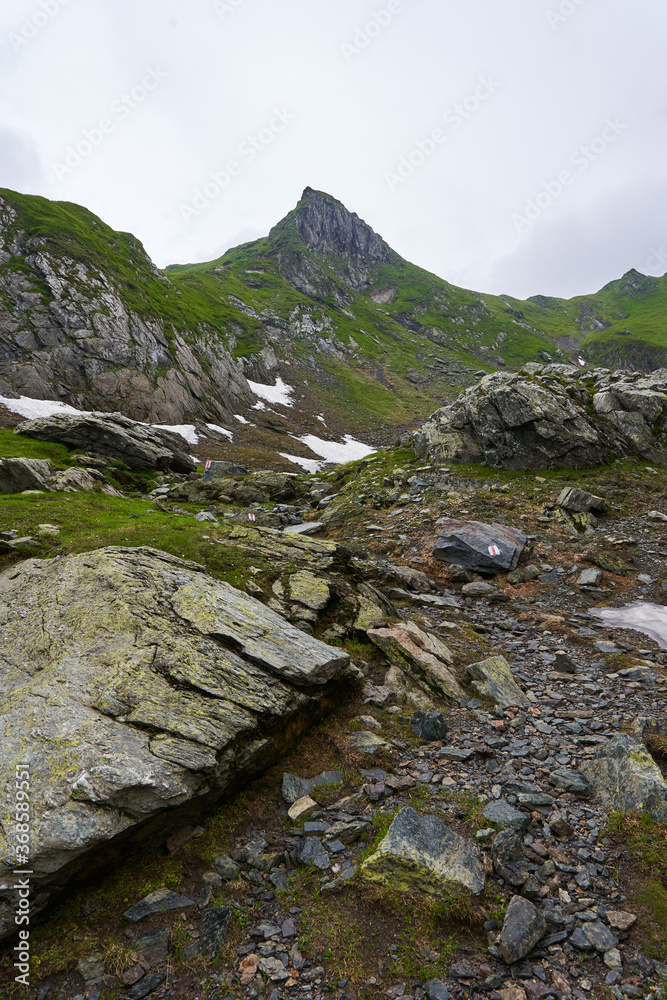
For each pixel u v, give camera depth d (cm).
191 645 1060
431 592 2103
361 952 606
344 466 4781
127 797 711
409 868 691
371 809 849
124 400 10475
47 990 563
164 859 758
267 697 984
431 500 3170
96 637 1066
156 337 12569
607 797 846
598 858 731
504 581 2188
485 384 3784
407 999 549
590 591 2008
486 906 652
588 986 555
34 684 916
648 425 3344
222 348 15938
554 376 3878
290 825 831
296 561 1800
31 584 1336
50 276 11200
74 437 4553
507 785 892
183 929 642
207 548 1884
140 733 827
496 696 1230
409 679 1289
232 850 778
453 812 826
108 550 1454
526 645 1606
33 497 2798
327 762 991
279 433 13375
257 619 1216
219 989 568
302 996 557
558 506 2777
